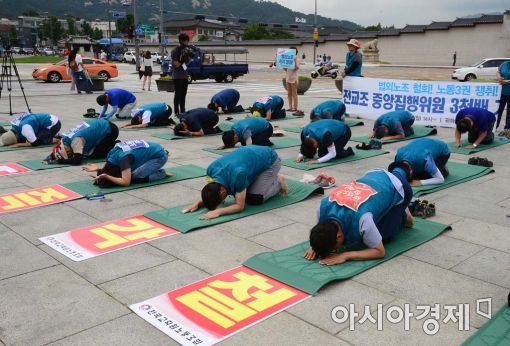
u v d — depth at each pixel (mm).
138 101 16531
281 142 9398
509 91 10125
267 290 3686
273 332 3156
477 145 8820
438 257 4285
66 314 3371
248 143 8008
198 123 10070
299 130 10805
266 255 4262
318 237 3889
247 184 5281
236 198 5312
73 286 3773
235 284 3781
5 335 3119
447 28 50406
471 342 3014
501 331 3121
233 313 3375
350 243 4207
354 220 4027
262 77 32375
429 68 44562
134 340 3074
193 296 3605
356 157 8039
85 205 5707
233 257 4293
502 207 5637
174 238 4719
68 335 3123
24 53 87938
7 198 5941
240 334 3137
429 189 6168
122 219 5242
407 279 3875
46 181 6664
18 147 8773
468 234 4832
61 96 17875
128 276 3938
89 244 4578
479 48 48938
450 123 11320
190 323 3258
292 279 3809
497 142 9305
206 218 5156
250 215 5324
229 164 5195
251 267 4039
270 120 12305
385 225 4340
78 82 18984
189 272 4000
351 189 4223
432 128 10656
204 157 8203
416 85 11578
